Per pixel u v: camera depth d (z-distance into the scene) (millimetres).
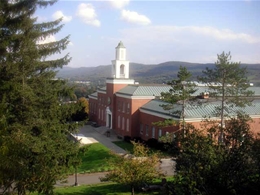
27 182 13703
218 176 11625
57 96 22719
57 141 20141
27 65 20703
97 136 48062
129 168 19125
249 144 12211
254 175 11797
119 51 50656
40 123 20297
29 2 21391
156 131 38906
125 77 51438
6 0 20781
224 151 12500
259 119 36812
